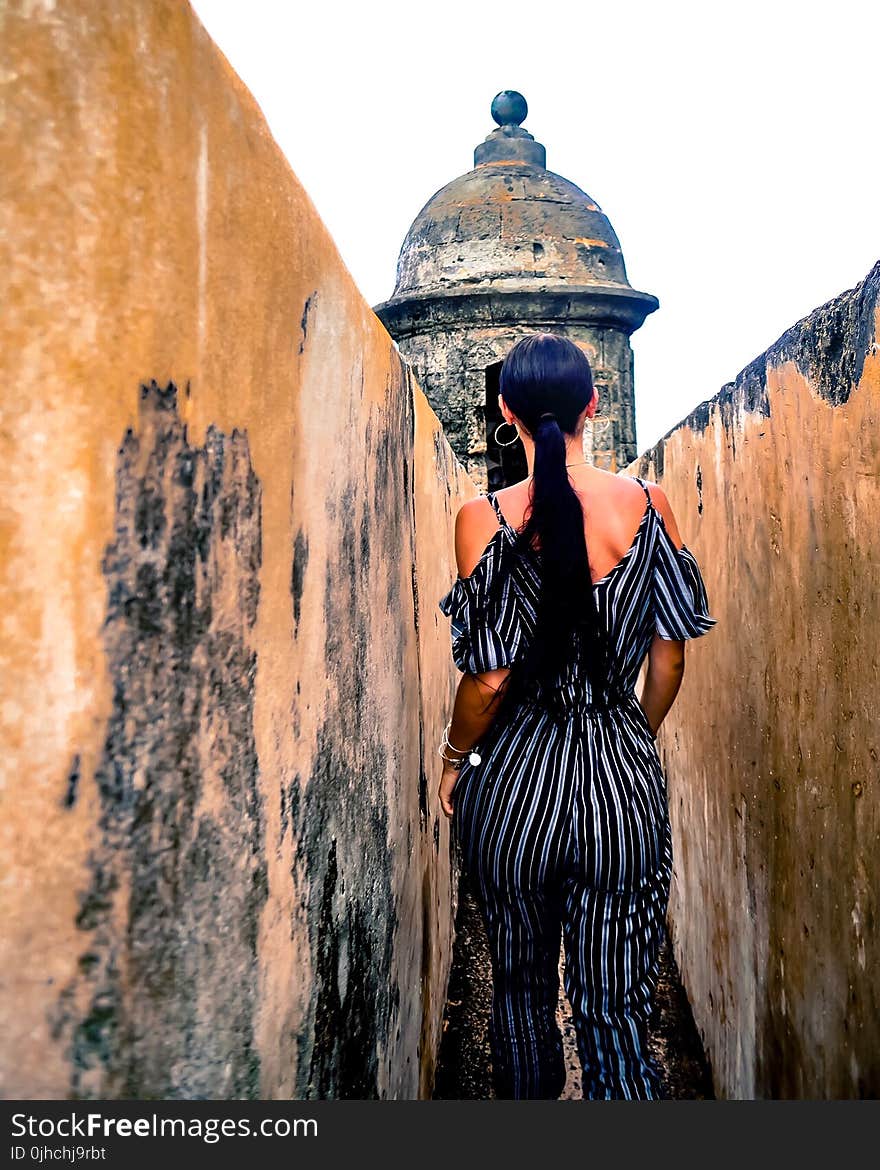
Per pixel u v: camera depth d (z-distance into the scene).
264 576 0.85
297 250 0.97
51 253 0.52
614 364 8.95
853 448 1.36
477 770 1.56
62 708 0.53
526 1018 1.60
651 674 1.71
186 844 0.68
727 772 2.30
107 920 0.57
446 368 8.89
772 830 1.86
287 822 0.92
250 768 0.81
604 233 9.37
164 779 0.65
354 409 1.28
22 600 0.50
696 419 2.71
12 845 0.49
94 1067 0.56
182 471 0.68
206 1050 0.71
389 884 1.55
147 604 0.62
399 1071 1.65
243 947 0.79
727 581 2.29
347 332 1.22
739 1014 2.16
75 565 0.54
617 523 1.54
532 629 1.51
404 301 8.83
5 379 0.48
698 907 2.75
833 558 1.46
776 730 1.83
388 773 1.56
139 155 0.61
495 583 1.52
